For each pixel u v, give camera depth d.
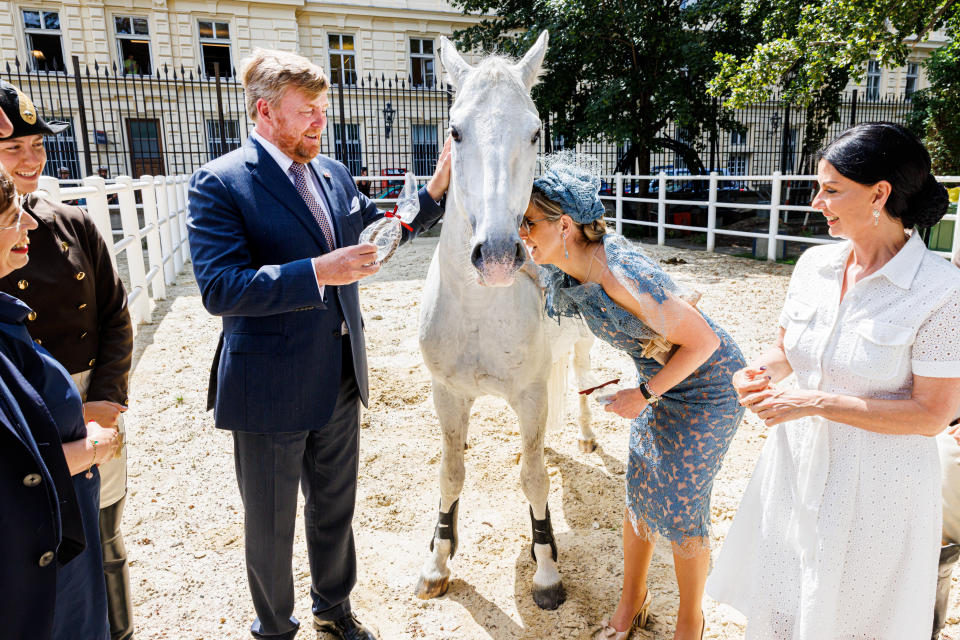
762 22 10.89
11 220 1.10
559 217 1.66
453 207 2.04
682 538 1.88
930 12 8.06
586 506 3.02
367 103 19.77
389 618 2.29
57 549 1.16
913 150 1.35
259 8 18.50
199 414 4.01
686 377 1.81
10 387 1.13
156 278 7.03
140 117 17.69
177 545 2.71
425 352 2.30
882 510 1.45
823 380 1.54
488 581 2.48
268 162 1.80
